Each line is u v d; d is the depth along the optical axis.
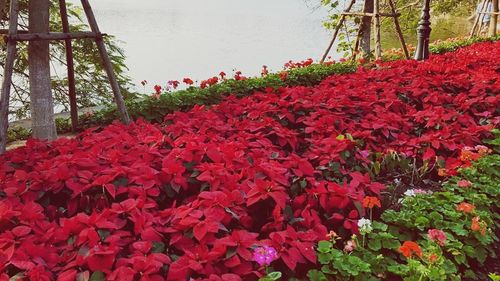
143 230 2.85
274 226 3.07
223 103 5.66
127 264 2.60
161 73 18.41
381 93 6.16
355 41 10.95
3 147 4.46
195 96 6.64
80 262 2.52
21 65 7.51
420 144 4.83
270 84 7.45
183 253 2.94
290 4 104.19
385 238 3.17
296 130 5.22
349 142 4.26
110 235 2.81
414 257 3.10
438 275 2.79
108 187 3.30
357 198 3.36
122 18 44.28
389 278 3.01
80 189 3.36
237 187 3.39
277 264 2.88
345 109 5.53
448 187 4.02
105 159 3.85
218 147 4.02
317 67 8.73
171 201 3.63
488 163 4.36
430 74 7.55
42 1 4.95
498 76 6.91
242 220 3.11
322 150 4.21
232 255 2.66
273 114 5.32
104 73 8.36
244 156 4.14
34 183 3.40
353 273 2.74
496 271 3.37
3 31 5.00
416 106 6.31
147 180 3.45
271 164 3.69
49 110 5.20
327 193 3.40
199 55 23.38
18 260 2.54
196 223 2.80
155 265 2.50
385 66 8.32
